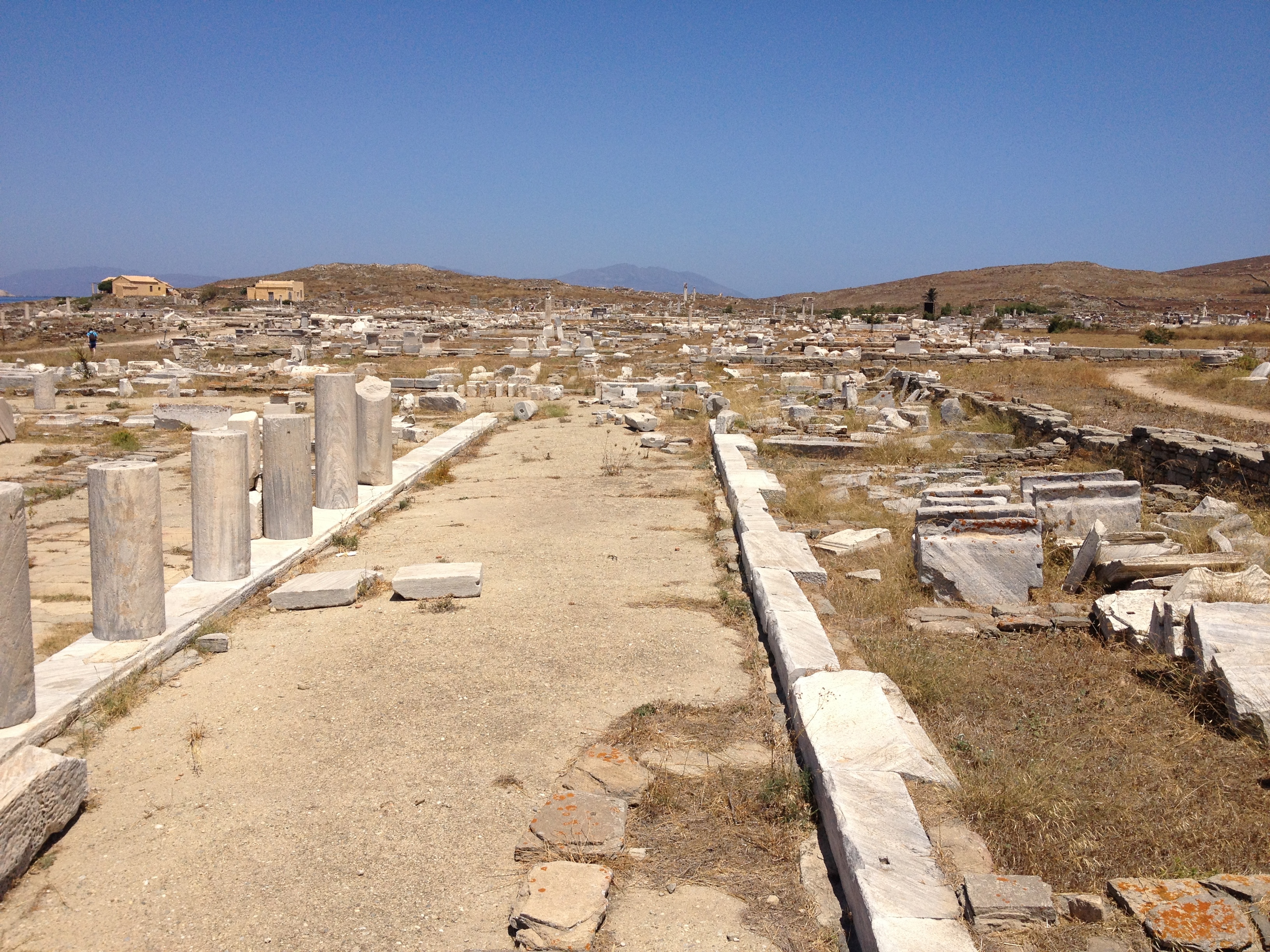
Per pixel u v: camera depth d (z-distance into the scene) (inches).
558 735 227.0
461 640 291.0
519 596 337.7
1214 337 2028.8
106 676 246.5
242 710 241.0
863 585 341.7
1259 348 1565.0
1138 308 4190.5
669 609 323.3
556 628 302.4
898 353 1624.0
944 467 607.2
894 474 579.2
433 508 502.3
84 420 845.8
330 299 4249.5
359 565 383.6
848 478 547.2
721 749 218.2
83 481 569.3
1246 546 356.2
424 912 160.9
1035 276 5502.0
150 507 272.7
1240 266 6008.9
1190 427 770.2
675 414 915.4
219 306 3860.7
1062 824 177.0
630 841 181.3
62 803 183.8
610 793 195.0
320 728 230.8
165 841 181.6
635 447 722.2
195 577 330.6
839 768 186.5
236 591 321.4
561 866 166.7
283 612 319.9
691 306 3427.7
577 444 740.0
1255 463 467.8
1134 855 169.6
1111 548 340.5
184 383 1195.3
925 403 1027.3
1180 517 407.5
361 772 208.5
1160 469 564.7
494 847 180.4
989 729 226.1
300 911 160.9
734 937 154.1
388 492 510.9
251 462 478.0
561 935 149.7
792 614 280.1
